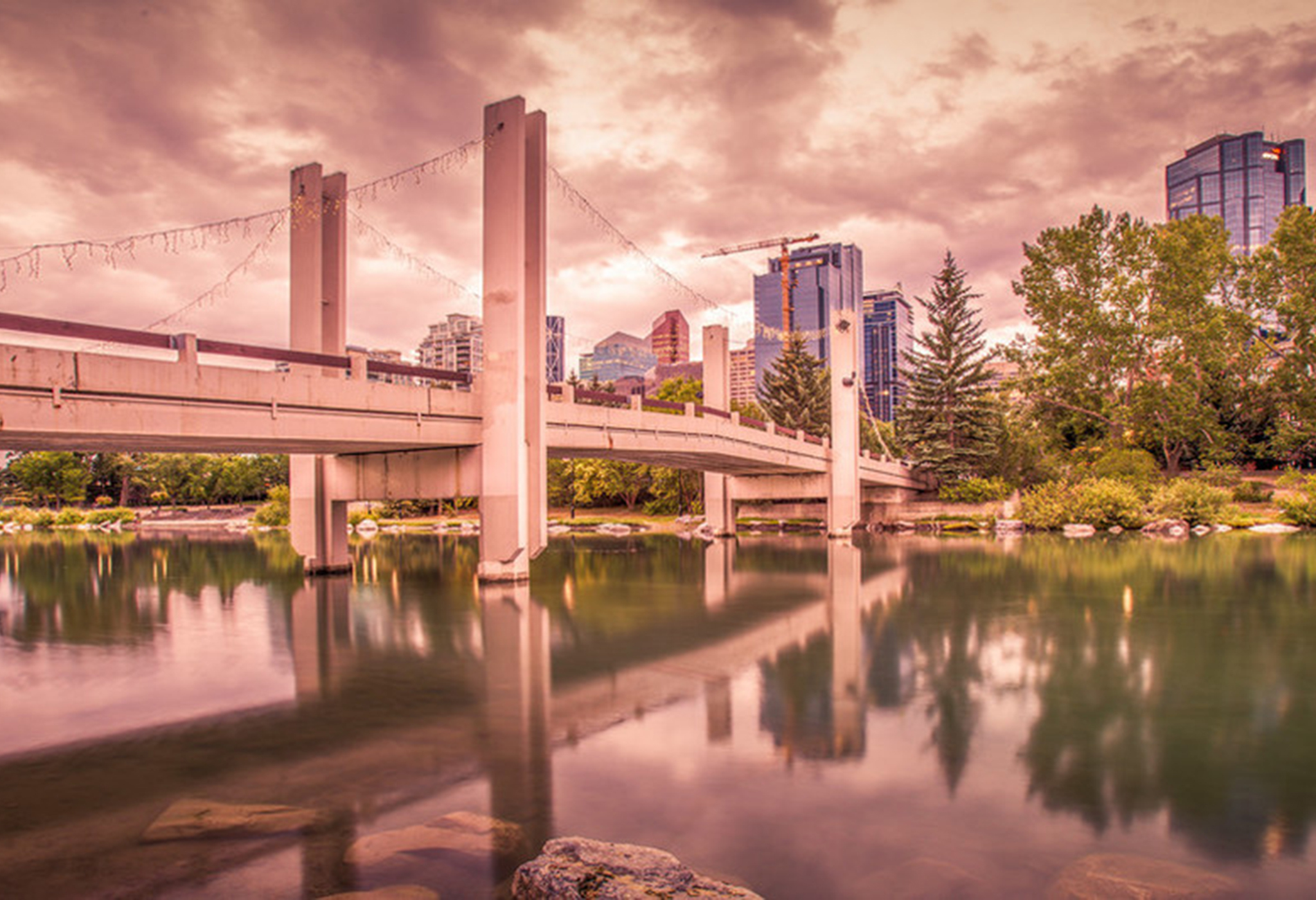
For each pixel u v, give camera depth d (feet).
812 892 23.18
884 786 31.73
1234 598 81.10
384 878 24.04
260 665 55.98
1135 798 30.45
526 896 21.95
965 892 23.16
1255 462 223.30
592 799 30.42
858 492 183.52
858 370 192.95
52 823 29.04
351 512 323.37
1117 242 211.61
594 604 84.02
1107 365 216.74
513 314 93.50
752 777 32.71
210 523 341.82
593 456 138.10
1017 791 31.17
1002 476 220.23
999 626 67.87
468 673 52.90
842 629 67.62
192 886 23.91
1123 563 114.62
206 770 34.55
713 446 140.56
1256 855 25.68
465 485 96.94
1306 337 197.88
